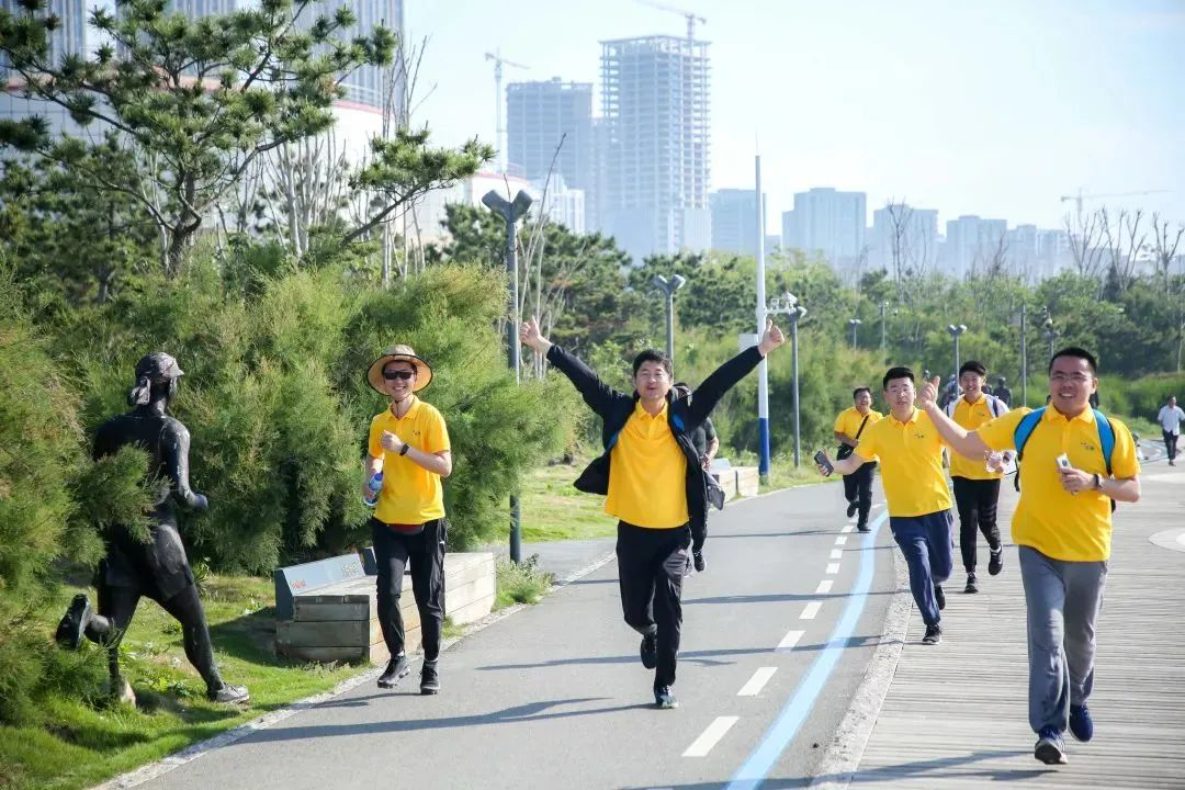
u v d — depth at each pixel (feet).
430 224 217.56
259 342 51.21
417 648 40.52
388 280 68.23
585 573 59.00
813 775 25.90
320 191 86.07
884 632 41.93
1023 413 26.71
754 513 90.12
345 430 49.11
